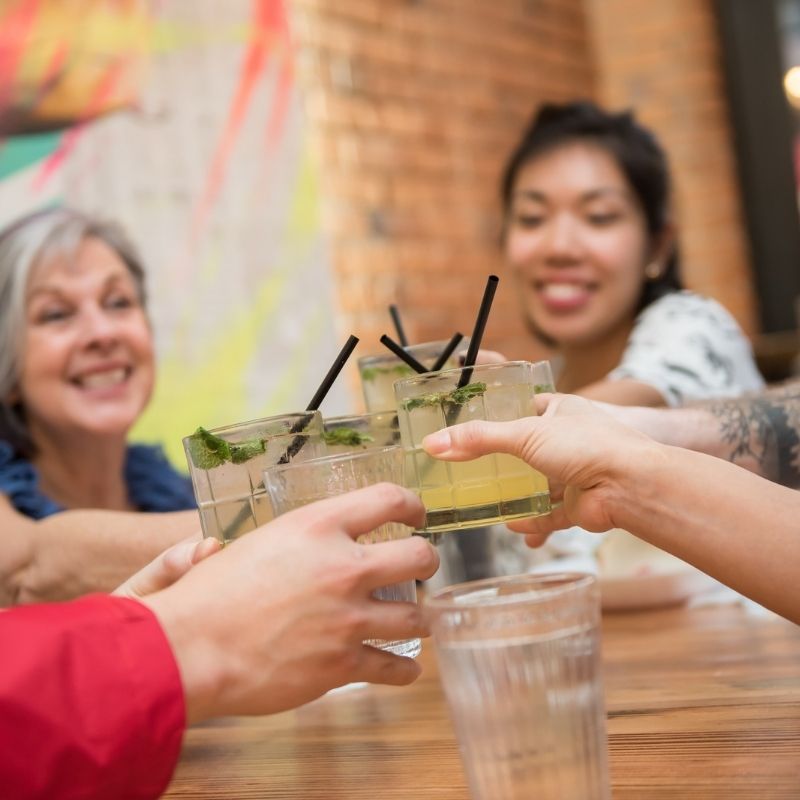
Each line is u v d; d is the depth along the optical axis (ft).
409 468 3.51
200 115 12.32
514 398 3.43
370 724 3.99
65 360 7.52
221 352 12.23
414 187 14.90
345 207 13.91
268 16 13.03
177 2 12.19
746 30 18.22
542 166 8.59
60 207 11.07
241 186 12.64
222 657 2.59
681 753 3.03
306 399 13.01
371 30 14.67
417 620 2.76
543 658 2.23
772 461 4.84
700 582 5.67
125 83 11.68
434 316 14.83
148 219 11.76
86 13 11.41
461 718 2.30
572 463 3.12
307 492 3.03
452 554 6.12
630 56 18.35
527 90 17.06
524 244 8.70
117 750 2.45
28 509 6.56
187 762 3.83
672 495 3.02
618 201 8.48
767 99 18.25
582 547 6.29
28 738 2.40
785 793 2.60
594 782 2.28
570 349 8.99
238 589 2.64
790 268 18.20
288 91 13.20
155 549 5.31
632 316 8.76
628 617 5.52
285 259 12.97
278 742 3.94
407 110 15.01
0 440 7.43
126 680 2.49
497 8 16.70
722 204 18.20
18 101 10.85
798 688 3.54
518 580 2.44
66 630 2.50
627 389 7.00
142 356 7.89
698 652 4.37
